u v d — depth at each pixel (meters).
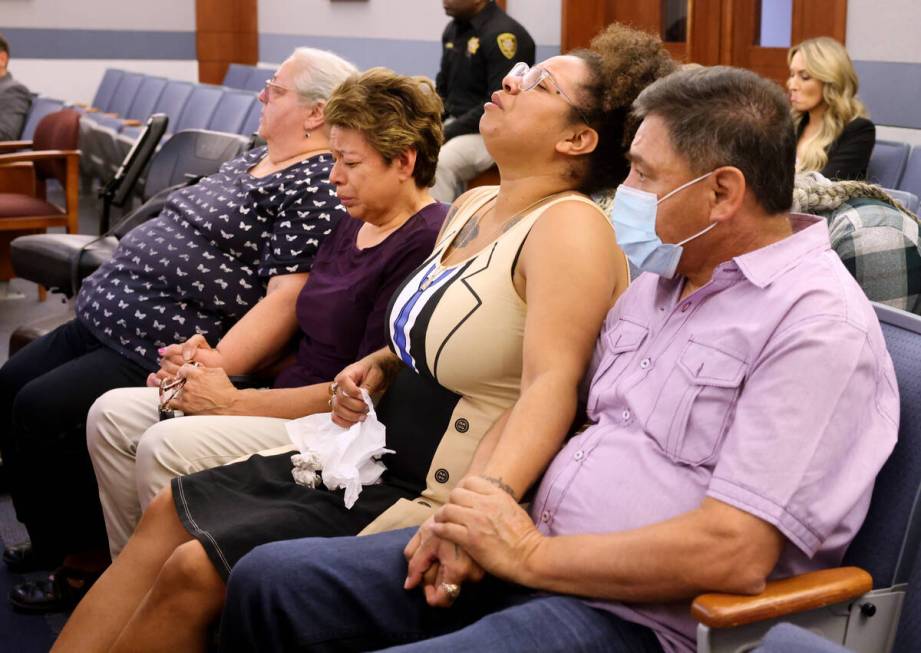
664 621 1.66
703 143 1.67
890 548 1.67
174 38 11.67
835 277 1.64
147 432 2.45
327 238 2.74
